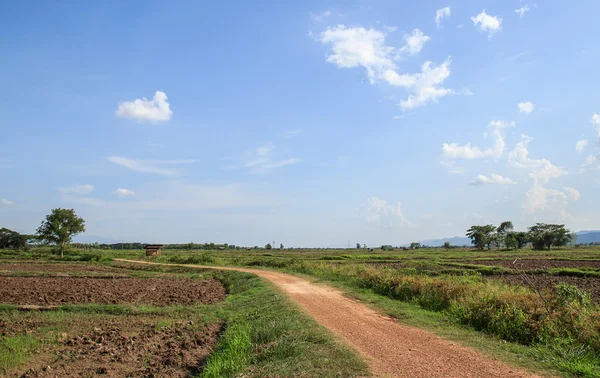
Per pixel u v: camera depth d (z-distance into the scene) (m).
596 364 8.55
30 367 10.78
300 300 18.38
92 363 10.99
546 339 10.36
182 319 17.14
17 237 92.56
